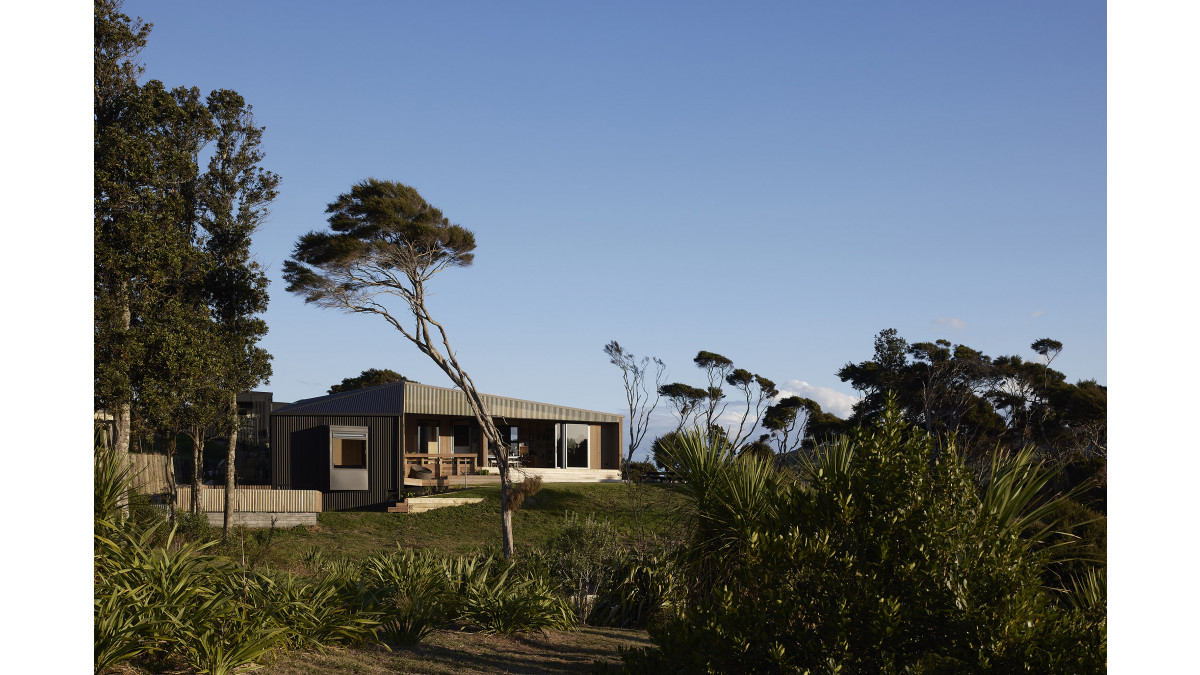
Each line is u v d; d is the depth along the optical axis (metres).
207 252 20.97
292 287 21.66
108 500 6.06
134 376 18.05
